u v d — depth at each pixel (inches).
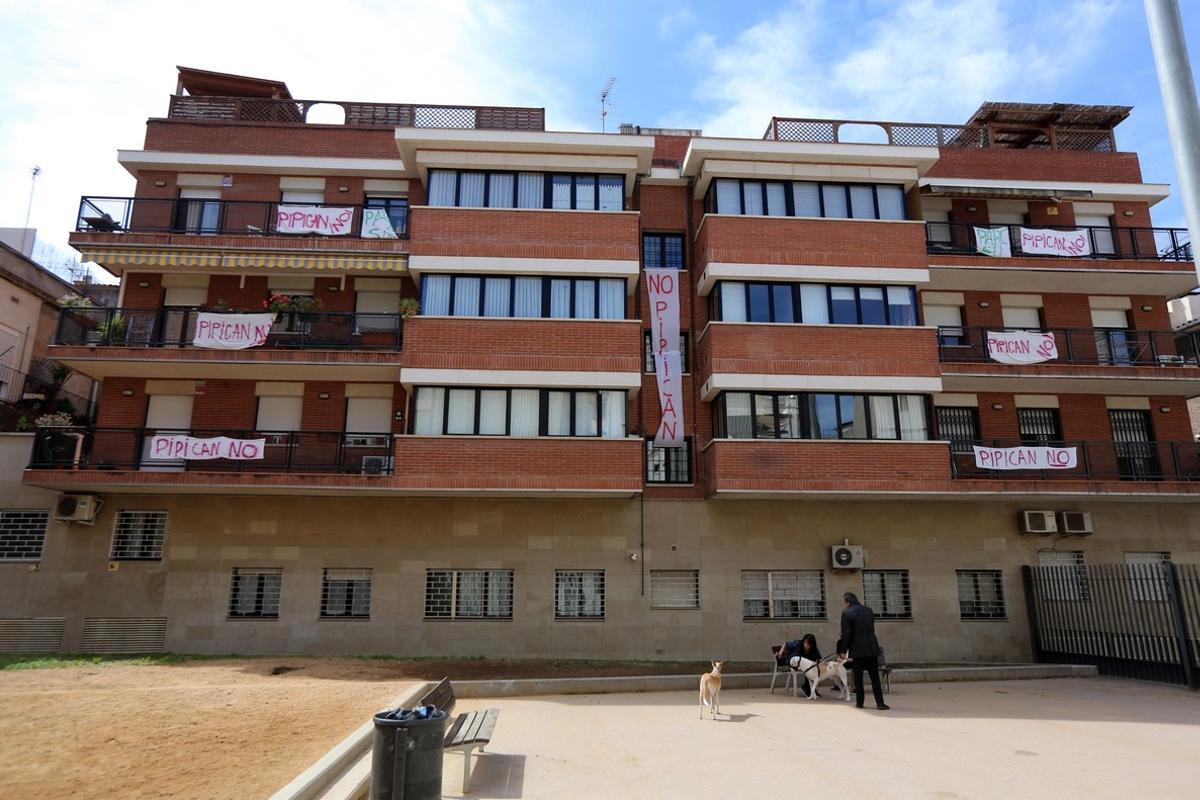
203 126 842.2
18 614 710.5
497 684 546.0
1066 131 965.2
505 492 725.3
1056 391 866.8
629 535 770.8
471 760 349.1
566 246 778.2
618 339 758.5
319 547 743.7
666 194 881.5
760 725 438.3
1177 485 797.2
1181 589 616.4
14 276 946.7
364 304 821.2
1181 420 880.3
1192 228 209.0
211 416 775.7
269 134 846.5
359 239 776.3
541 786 308.8
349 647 727.1
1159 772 334.0
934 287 879.7
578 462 721.6
